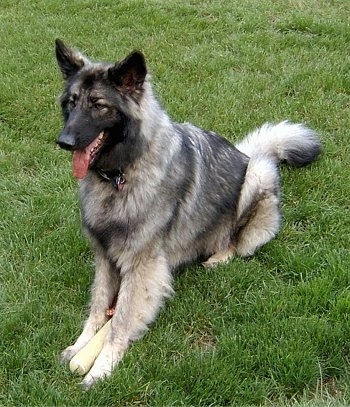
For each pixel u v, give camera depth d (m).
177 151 2.84
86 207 2.82
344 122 3.73
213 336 2.77
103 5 5.34
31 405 2.53
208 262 3.04
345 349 2.68
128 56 2.64
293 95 3.98
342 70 4.16
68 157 3.55
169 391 2.56
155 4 5.34
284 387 2.58
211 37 4.73
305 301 2.80
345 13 5.16
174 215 2.85
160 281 2.79
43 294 2.88
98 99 2.66
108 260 2.86
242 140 3.45
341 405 2.53
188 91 3.97
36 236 3.14
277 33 4.80
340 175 3.37
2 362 2.65
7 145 3.61
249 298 2.86
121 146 2.71
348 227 3.13
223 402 2.55
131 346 2.72
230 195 3.05
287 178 3.37
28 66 4.24
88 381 2.60
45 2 5.38
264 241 3.07
